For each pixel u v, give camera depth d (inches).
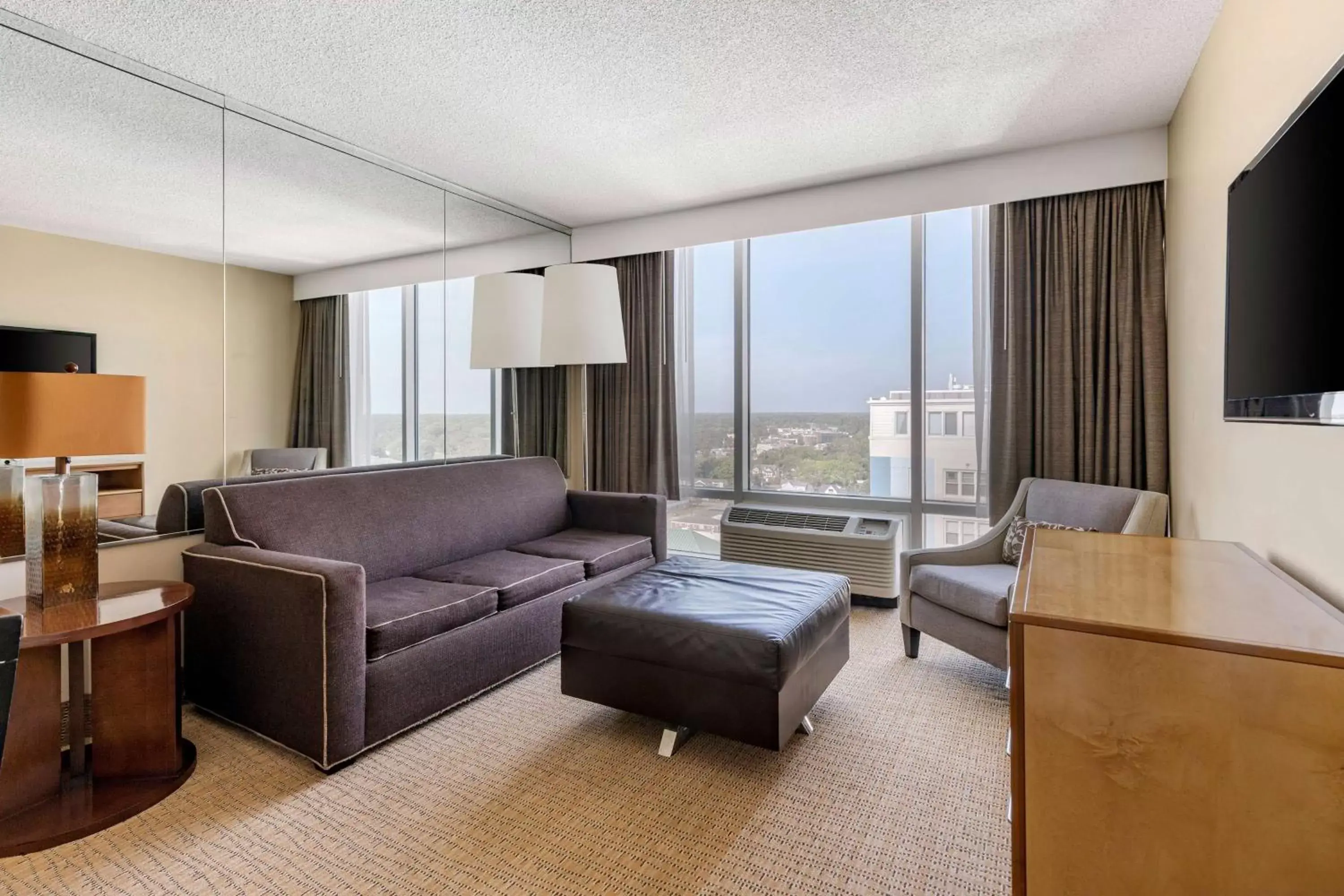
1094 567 56.0
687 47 89.4
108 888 58.2
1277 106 61.3
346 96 103.5
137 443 76.6
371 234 129.8
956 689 101.6
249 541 93.3
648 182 144.6
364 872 60.4
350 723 78.4
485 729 89.3
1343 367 41.1
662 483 169.5
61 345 91.7
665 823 67.8
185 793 73.2
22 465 84.4
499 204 158.4
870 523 145.6
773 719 73.4
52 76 87.6
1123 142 118.3
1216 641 37.1
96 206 94.4
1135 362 118.3
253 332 112.9
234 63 92.7
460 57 91.4
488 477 138.8
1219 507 83.7
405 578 109.4
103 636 68.9
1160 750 38.5
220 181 106.4
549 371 181.6
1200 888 38.1
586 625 85.7
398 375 137.9
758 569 103.0
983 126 115.4
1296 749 35.9
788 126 115.5
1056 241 124.9
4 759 66.8
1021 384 127.9
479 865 61.3
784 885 58.6
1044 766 41.0
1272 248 54.4
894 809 70.1
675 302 170.2
